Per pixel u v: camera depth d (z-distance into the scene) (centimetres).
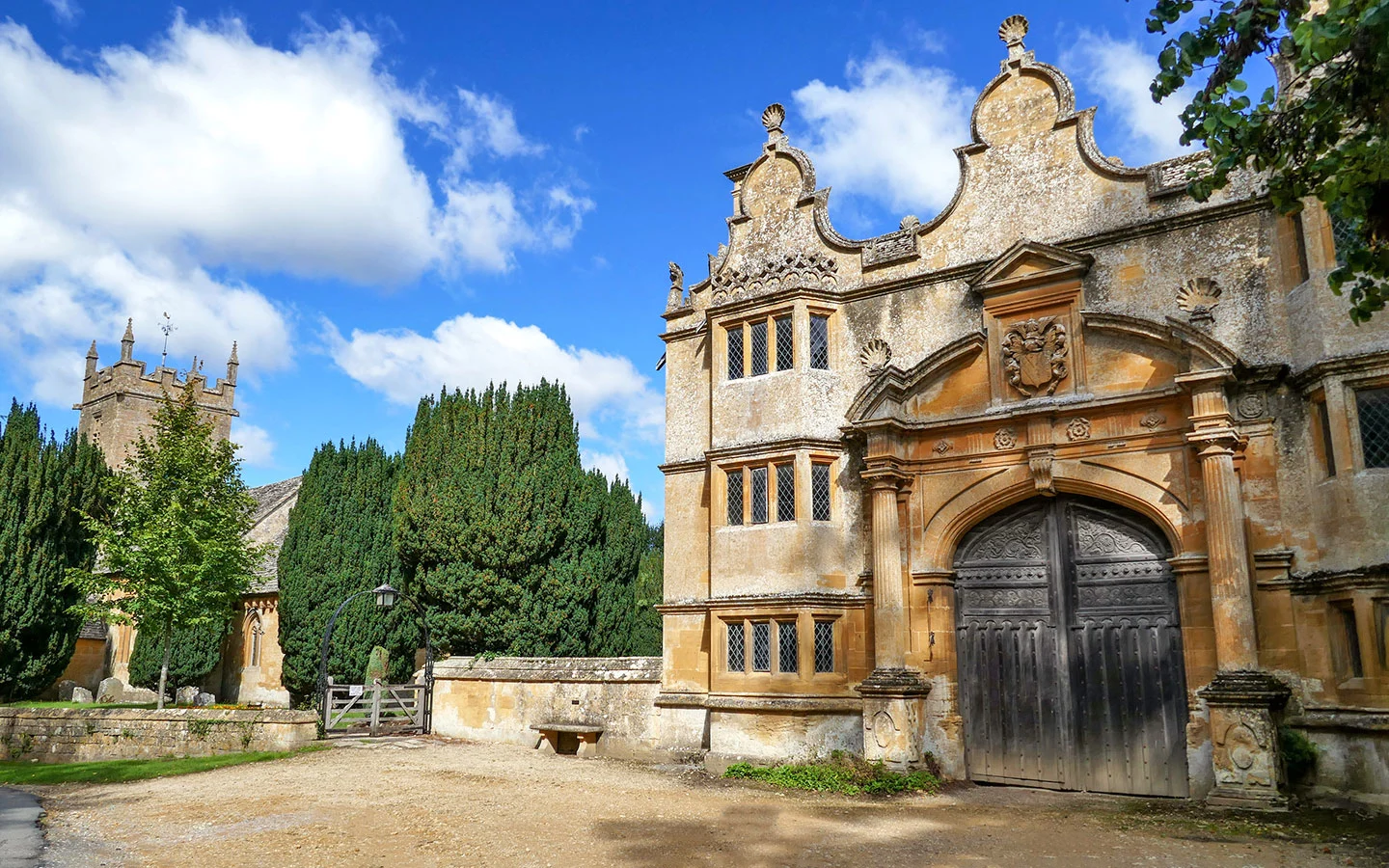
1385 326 1129
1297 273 1225
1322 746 1127
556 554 2267
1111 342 1322
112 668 3522
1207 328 1270
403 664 2627
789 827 1017
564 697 1789
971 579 1423
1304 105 793
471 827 1016
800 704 1439
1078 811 1128
